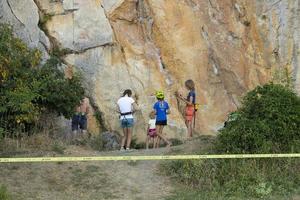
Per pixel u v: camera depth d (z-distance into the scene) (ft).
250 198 59.47
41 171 64.34
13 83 80.84
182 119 107.65
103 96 103.55
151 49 110.73
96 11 106.11
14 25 97.40
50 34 102.06
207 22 118.93
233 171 63.26
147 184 63.21
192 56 113.91
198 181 62.80
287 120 67.31
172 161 67.77
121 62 106.63
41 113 85.15
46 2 102.73
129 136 90.84
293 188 62.39
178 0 115.03
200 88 113.60
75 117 92.84
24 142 73.82
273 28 126.52
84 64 103.45
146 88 107.55
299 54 126.93
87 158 55.88
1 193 53.72
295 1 128.36
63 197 58.54
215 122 113.29
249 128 66.28
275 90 70.33
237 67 119.96
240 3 124.16
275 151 65.67
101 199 58.75
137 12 111.55
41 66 91.09
